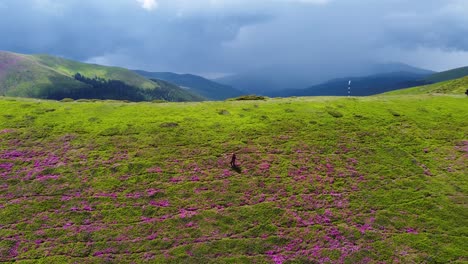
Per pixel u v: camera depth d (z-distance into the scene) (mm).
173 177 53844
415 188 53406
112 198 48375
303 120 75500
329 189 52438
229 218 45188
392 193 51938
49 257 37750
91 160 57156
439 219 46312
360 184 54031
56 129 66750
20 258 37469
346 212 47312
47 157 57500
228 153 61250
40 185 50312
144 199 48469
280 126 72312
